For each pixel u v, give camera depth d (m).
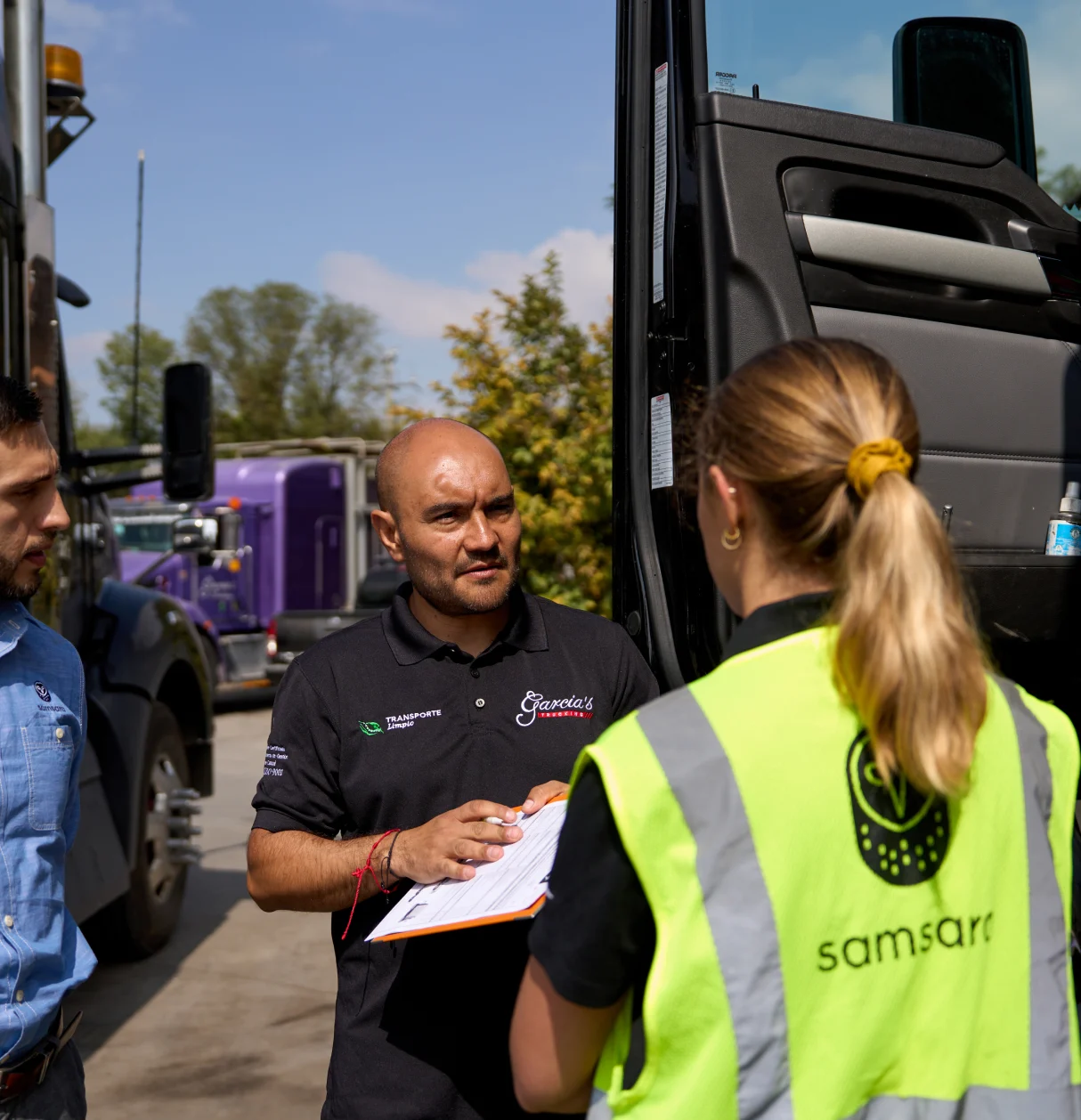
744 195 1.99
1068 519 2.21
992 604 2.08
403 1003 1.68
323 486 15.70
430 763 1.76
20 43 3.45
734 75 2.13
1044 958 1.13
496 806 1.54
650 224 2.17
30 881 1.62
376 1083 1.67
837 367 1.12
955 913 1.09
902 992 1.07
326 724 1.80
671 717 1.08
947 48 2.34
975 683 1.03
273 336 53.06
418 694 1.80
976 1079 1.11
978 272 2.17
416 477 1.81
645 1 2.20
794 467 1.09
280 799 1.79
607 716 1.85
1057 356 2.29
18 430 1.66
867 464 1.06
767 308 1.98
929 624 1.01
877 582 1.03
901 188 2.15
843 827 1.06
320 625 12.70
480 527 1.80
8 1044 1.58
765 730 1.06
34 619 1.76
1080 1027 1.21
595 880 1.07
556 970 1.08
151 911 4.81
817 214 2.07
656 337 2.12
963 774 1.02
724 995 1.02
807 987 1.04
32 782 1.63
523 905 1.25
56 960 1.65
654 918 1.05
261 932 5.23
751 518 1.16
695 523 2.02
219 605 13.98
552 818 1.49
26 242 3.40
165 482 4.05
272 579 14.84
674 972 1.02
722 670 1.11
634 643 2.06
